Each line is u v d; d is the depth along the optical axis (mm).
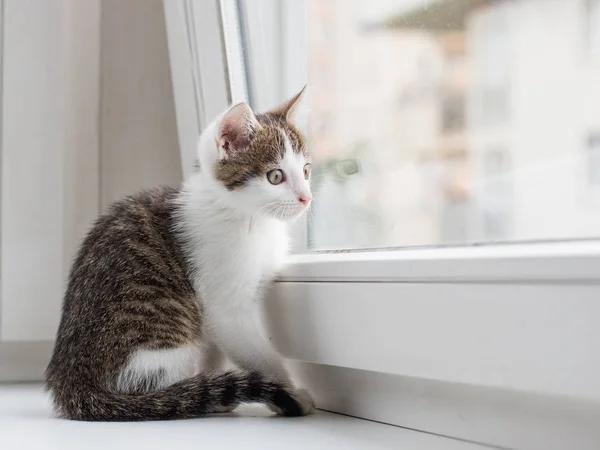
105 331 1264
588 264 746
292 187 1375
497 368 862
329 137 1491
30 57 1574
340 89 1472
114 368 1249
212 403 1199
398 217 1345
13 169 1577
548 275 790
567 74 1042
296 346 1278
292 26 1532
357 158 1438
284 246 1405
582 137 1009
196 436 1028
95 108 1669
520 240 953
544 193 1058
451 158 1254
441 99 1288
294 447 945
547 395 843
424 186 1306
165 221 1430
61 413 1235
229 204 1380
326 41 1491
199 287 1367
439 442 970
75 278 1358
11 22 1562
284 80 1567
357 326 1101
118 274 1313
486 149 1179
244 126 1396
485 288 872
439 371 950
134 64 1740
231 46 1563
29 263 1595
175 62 1613
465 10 1242
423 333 970
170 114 1767
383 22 1398
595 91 1001
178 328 1320
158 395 1206
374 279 1059
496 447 927
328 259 1204
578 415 813
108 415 1188
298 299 1260
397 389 1094
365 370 1147
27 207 1586
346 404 1225
